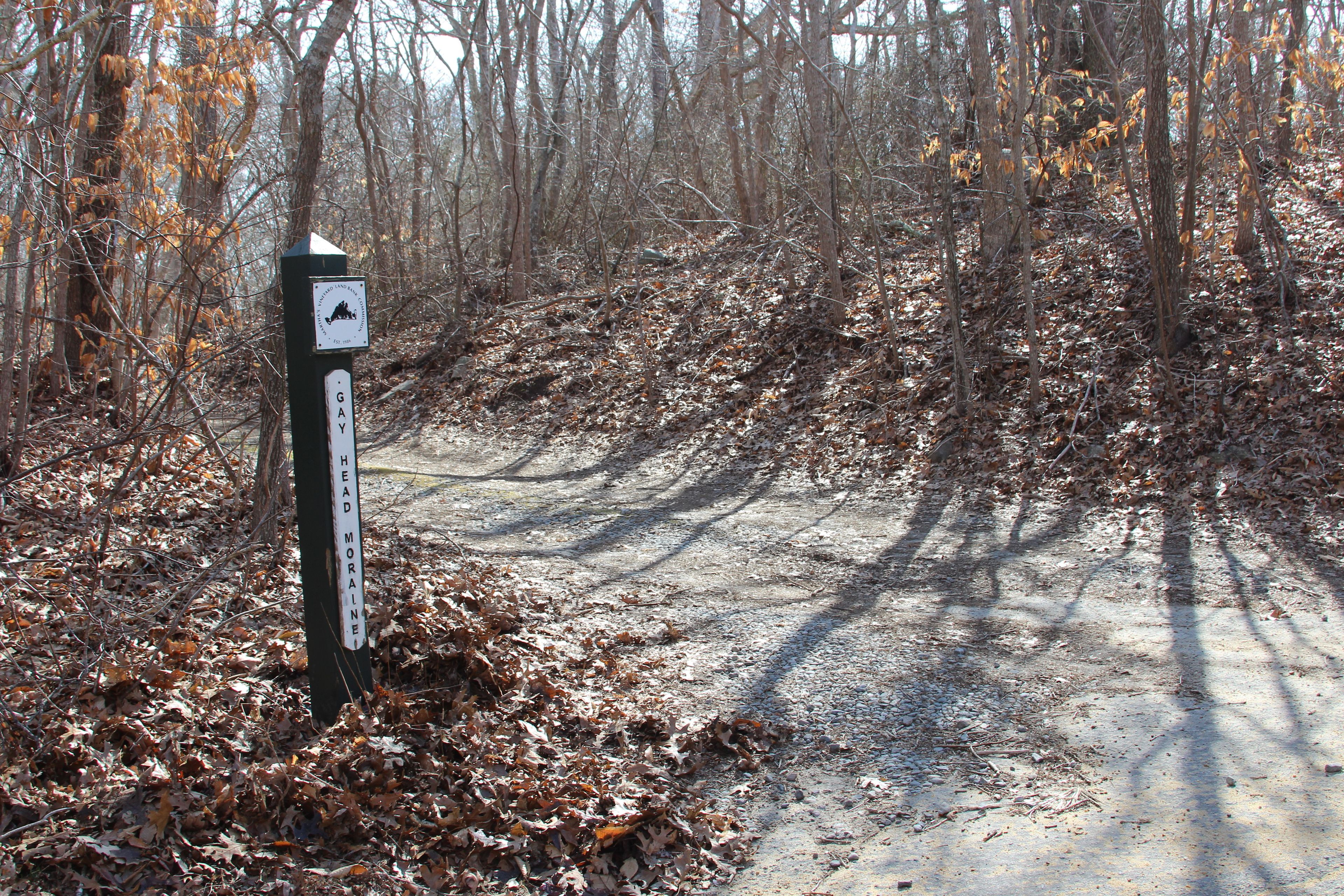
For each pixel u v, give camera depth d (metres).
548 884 3.25
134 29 8.65
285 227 8.07
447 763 3.81
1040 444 9.65
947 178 10.79
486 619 5.52
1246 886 2.98
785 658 5.29
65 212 6.48
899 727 4.41
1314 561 6.57
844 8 16.98
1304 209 11.59
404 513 9.56
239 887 3.02
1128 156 12.69
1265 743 3.97
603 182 21.62
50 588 5.16
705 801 3.83
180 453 8.62
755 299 15.58
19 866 2.89
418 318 20.20
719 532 8.60
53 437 7.31
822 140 13.63
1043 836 3.41
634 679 5.01
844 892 3.18
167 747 3.56
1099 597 6.32
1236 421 8.69
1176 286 9.90
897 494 9.59
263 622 5.18
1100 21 15.04
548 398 15.27
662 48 21.56
